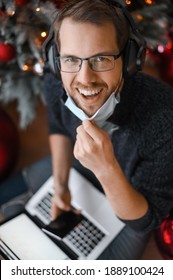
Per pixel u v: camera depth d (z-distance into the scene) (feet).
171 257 4.16
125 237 3.97
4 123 4.84
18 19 3.66
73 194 4.17
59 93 3.35
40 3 3.35
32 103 4.82
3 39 3.77
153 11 3.94
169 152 2.97
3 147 4.80
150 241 4.62
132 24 2.50
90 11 2.35
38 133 5.69
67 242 3.78
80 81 2.54
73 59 2.50
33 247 3.43
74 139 3.87
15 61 4.33
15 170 5.42
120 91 2.83
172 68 5.39
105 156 2.70
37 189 4.48
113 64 2.50
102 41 2.39
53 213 4.03
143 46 2.62
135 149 3.15
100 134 2.66
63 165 4.10
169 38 4.88
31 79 4.76
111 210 4.04
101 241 3.89
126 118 3.02
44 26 3.79
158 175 3.13
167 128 2.92
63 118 3.60
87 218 4.00
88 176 4.26
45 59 2.93
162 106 2.93
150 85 3.01
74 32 2.38
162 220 3.52
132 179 3.43
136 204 3.12
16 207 4.41
